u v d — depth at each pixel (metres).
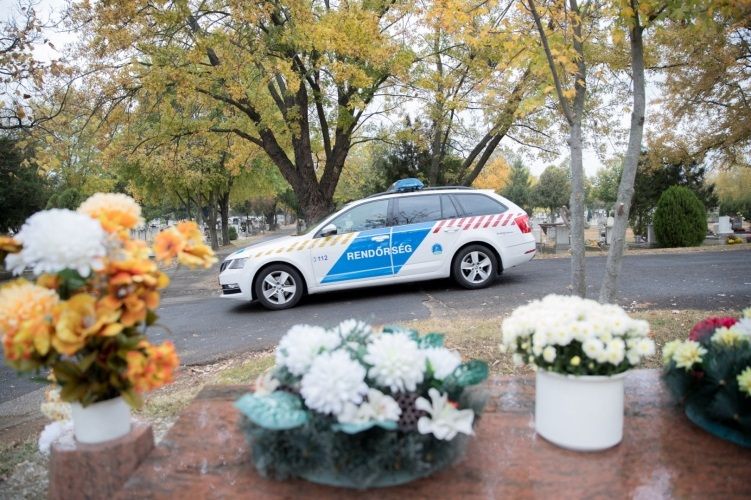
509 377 2.59
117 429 1.79
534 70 4.59
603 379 1.71
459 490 1.57
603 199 40.69
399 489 1.58
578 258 4.45
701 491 1.55
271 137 13.09
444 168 16.91
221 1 10.68
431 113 13.23
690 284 7.53
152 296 1.66
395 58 11.66
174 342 6.16
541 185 46.66
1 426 4.17
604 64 8.66
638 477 1.62
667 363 2.05
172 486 1.64
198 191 28.55
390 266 7.91
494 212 8.24
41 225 1.50
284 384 1.68
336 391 1.48
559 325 1.71
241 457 1.80
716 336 1.98
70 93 10.42
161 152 15.16
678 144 19.11
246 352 5.47
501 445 1.83
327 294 8.77
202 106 13.19
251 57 10.22
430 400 1.61
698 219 16.41
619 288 7.50
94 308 1.57
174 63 10.82
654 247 18.48
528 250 8.27
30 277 1.95
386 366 1.56
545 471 1.66
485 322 5.57
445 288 8.40
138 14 10.12
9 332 1.51
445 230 8.03
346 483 1.55
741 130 16.92
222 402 2.34
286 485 1.61
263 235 55.00
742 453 1.76
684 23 4.82
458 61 13.59
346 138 13.52
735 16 4.24
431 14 5.56
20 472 3.20
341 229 7.94
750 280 7.63
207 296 10.66
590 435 1.76
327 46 10.10
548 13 4.51
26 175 23.66
